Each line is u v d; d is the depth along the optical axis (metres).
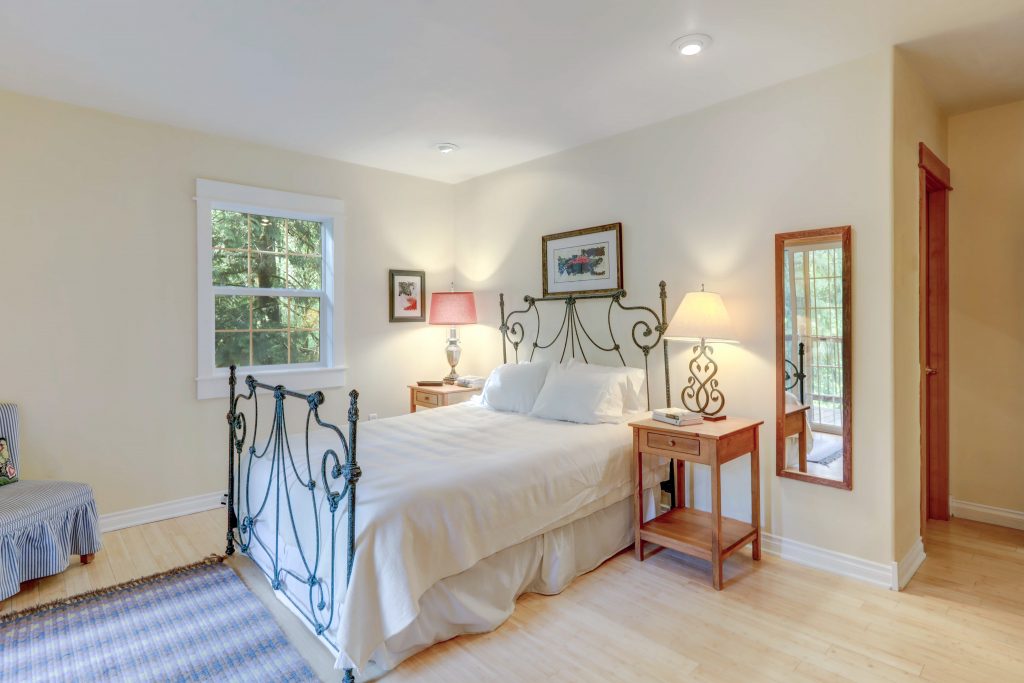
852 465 2.56
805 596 2.39
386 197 4.32
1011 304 3.09
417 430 2.98
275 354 3.92
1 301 2.82
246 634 2.11
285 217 3.94
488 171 4.36
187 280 3.40
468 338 4.66
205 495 3.49
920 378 2.76
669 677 1.85
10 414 2.74
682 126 3.17
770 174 2.81
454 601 2.05
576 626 2.17
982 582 2.50
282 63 2.51
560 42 2.33
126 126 3.17
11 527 2.32
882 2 2.04
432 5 2.04
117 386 3.17
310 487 2.11
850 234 2.54
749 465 2.93
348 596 1.78
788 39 2.33
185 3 2.01
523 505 2.27
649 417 3.12
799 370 2.72
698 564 2.71
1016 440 3.09
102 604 2.34
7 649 2.02
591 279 3.65
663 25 2.20
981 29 2.26
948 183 3.18
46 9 2.05
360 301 4.20
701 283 3.10
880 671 1.88
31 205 2.90
